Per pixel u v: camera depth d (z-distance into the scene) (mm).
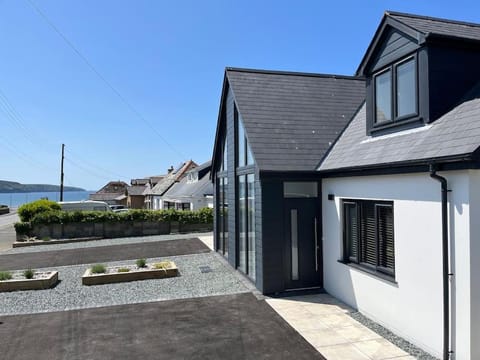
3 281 9109
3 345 5812
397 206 5969
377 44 7273
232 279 9711
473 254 4648
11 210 66188
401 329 5871
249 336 5980
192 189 30359
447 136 5262
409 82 6617
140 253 14234
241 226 10453
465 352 4711
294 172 8164
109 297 8344
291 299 7902
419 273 5480
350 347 5527
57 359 5312
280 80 11078
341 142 8750
